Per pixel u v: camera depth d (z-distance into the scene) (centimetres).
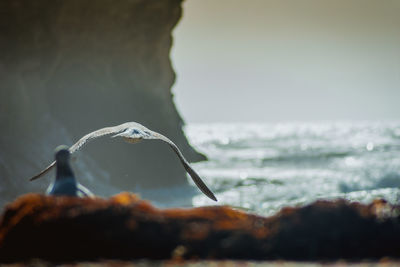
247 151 18838
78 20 7800
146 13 8575
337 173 10006
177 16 9088
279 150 19012
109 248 1573
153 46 8962
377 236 1622
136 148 8556
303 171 11375
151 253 1580
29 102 6944
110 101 8444
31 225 1589
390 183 8375
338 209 1664
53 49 7469
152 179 8625
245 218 1716
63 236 1576
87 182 7094
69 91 8112
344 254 1597
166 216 1662
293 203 6228
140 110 8788
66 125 8031
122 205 1653
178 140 9575
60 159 1762
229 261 1555
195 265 1506
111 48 8381
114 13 8175
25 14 6962
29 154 6469
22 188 6072
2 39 6819
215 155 16800
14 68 6894
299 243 1605
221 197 7362
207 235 1616
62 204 1636
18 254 1563
